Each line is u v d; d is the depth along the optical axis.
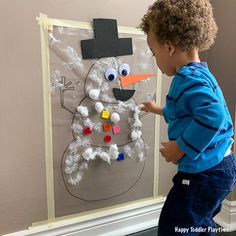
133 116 1.29
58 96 1.13
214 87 0.95
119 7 1.21
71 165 1.19
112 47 1.21
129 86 1.27
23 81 1.07
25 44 1.05
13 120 1.07
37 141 1.12
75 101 1.16
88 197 1.25
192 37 0.96
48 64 1.10
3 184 1.08
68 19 1.11
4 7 1.00
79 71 1.15
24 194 1.12
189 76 0.92
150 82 1.32
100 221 1.28
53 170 1.16
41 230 1.16
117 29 1.21
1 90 1.04
